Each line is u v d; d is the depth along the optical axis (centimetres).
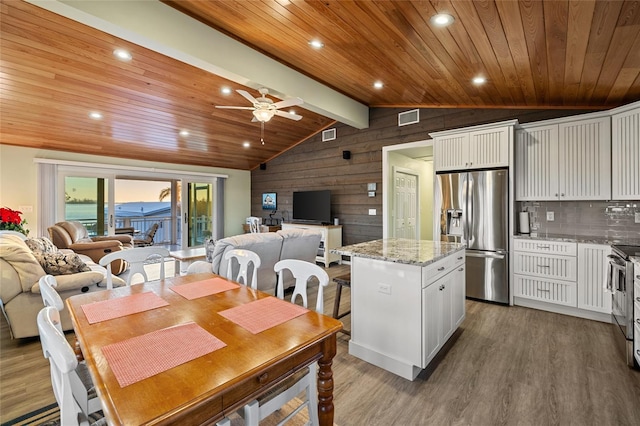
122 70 368
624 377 218
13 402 193
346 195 623
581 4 174
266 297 182
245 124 583
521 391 204
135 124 509
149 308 162
